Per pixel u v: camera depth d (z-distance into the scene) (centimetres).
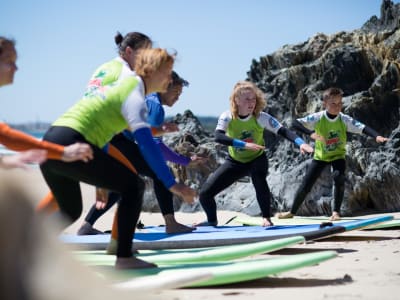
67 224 310
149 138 384
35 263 74
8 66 365
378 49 1127
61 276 74
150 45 534
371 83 1138
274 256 528
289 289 359
